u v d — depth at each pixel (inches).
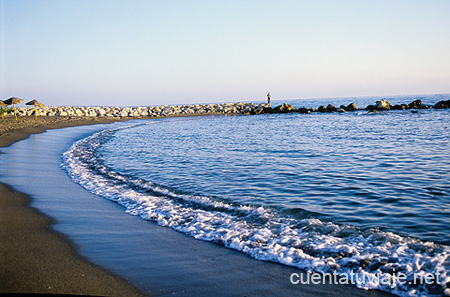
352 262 199.6
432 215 280.5
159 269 195.6
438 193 346.3
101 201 357.7
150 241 243.0
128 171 521.7
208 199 349.4
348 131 1075.9
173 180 449.4
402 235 239.0
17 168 519.8
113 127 1544.0
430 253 205.2
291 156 618.2
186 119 2187.5
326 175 449.4
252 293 169.8
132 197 366.6
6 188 387.9
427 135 877.8
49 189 398.6
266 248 224.5
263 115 2426.2
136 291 168.6
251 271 194.5
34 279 175.6
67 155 687.1
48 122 1534.2
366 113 2079.2
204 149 752.3
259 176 456.1
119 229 268.8
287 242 232.2
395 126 1186.0
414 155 583.2
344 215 288.0
